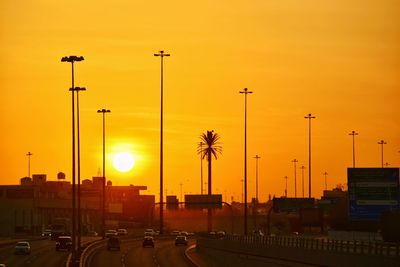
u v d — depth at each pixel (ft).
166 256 524.52
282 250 357.82
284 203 634.02
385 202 413.80
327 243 296.51
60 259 472.85
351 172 417.28
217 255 501.97
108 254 538.06
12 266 418.10
